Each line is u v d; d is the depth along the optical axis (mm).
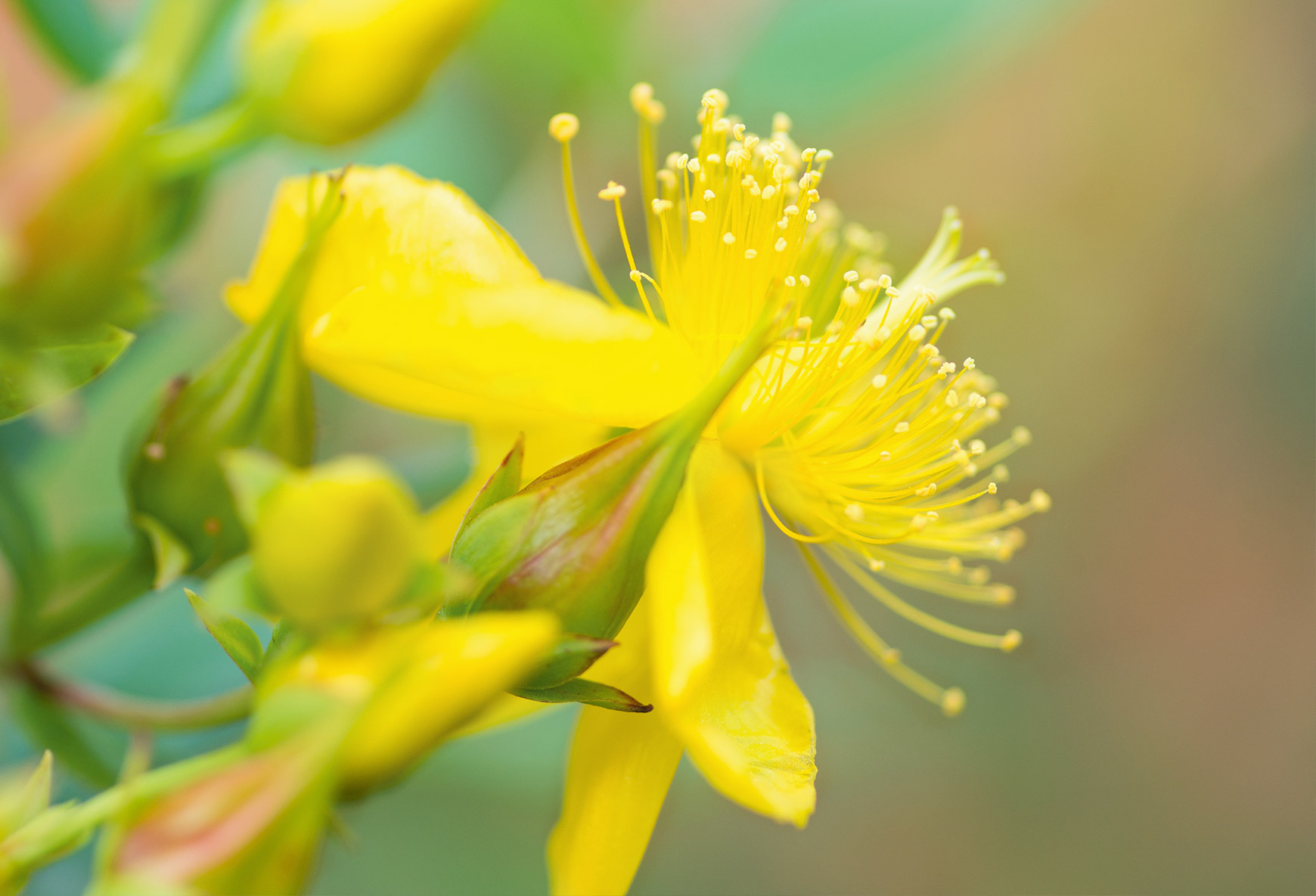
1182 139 386
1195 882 389
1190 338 396
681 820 271
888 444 197
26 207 168
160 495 181
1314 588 422
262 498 170
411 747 169
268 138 173
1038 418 368
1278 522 419
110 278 170
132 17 191
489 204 217
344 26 172
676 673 179
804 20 218
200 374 181
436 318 181
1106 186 383
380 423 218
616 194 191
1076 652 397
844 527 198
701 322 194
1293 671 418
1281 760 413
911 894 377
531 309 181
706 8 223
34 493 197
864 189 341
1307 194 396
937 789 378
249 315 186
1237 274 397
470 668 169
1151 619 417
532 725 210
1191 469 417
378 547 169
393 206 185
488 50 214
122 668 202
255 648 180
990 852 379
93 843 199
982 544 199
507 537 178
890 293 193
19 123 217
